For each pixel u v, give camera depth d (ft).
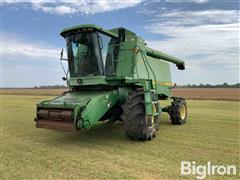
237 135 22.59
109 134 23.40
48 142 20.51
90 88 22.02
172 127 26.96
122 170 13.73
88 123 17.76
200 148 18.01
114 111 22.65
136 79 21.38
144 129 19.61
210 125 28.27
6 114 40.06
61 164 14.92
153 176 12.85
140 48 24.02
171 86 33.40
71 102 18.33
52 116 18.40
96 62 20.43
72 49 21.74
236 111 43.83
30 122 31.55
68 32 21.30
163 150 17.53
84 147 18.72
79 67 21.36
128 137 21.22
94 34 20.35
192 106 55.47
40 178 12.88
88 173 13.39
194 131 24.58
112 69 22.08
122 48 23.35
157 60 29.45
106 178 12.68
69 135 23.16
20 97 99.50
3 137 22.59
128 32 24.04
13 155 16.88
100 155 16.57
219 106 55.31
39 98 91.35
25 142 20.58
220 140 20.54
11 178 12.96
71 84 21.84
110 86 21.35
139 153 16.85
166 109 29.07
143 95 19.97
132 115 19.24
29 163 15.19
